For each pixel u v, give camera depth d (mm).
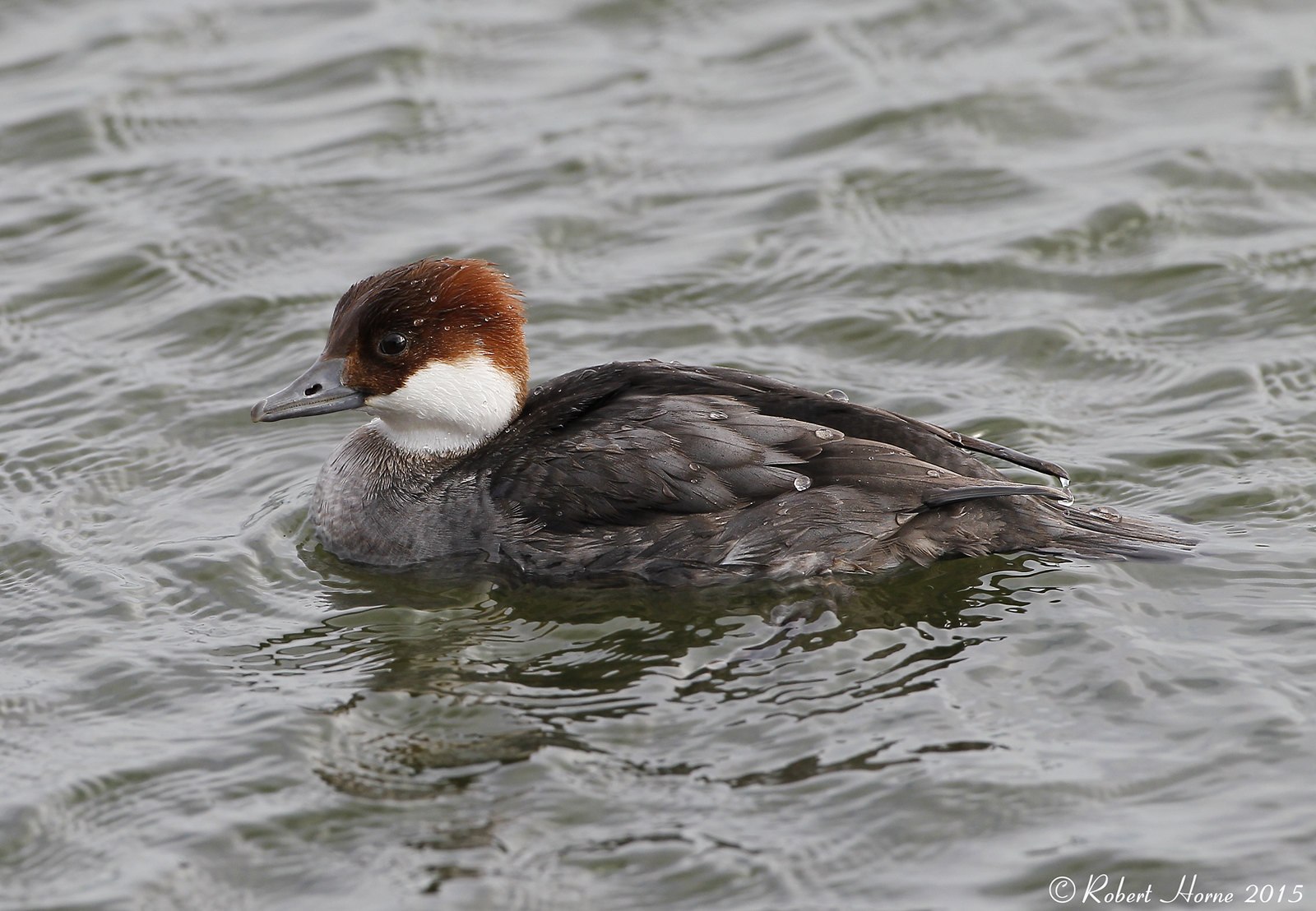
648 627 12117
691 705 11031
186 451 14953
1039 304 16594
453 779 10320
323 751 10672
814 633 11859
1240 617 11633
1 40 21359
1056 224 17609
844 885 9312
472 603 12594
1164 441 14227
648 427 12758
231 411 15492
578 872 9469
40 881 9617
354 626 12297
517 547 12852
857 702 10961
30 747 10859
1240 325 16000
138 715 11188
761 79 20422
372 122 19828
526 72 20719
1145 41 20625
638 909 9180
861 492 12461
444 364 13320
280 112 20094
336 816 10031
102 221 18266
